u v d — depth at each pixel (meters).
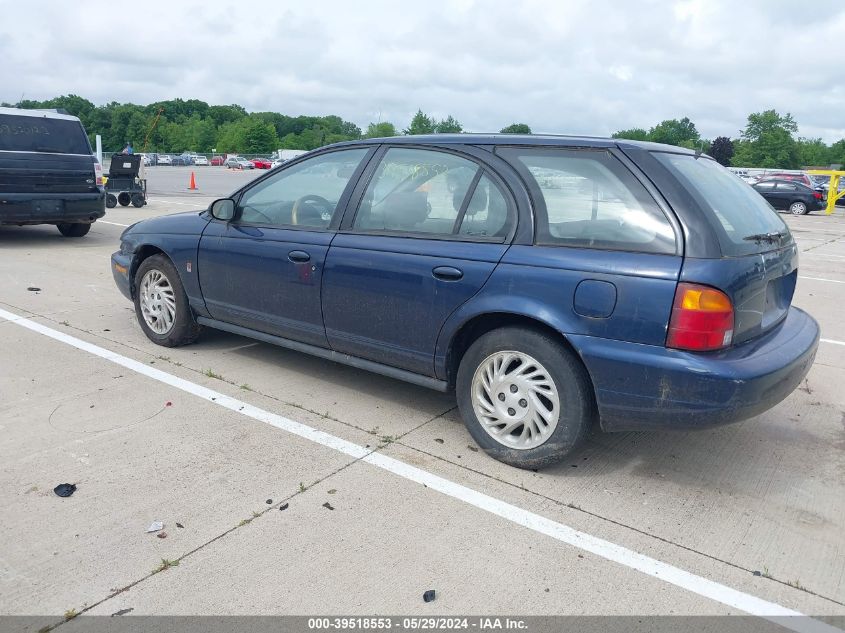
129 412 4.20
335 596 2.62
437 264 3.70
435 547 2.94
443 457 3.75
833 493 3.53
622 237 3.25
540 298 3.37
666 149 3.63
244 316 4.77
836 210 29.00
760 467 3.79
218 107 154.50
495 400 3.64
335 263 4.13
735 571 2.86
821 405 4.78
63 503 3.17
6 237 11.13
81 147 10.43
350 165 4.27
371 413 4.30
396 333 3.94
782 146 89.81
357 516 3.15
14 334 5.71
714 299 3.04
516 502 3.32
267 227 4.57
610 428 3.38
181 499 3.24
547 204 3.48
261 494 3.31
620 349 3.19
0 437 3.80
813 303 8.30
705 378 3.04
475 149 3.79
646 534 3.10
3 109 9.62
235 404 4.36
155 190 25.47
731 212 3.42
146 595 2.59
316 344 4.44
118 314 6.45
